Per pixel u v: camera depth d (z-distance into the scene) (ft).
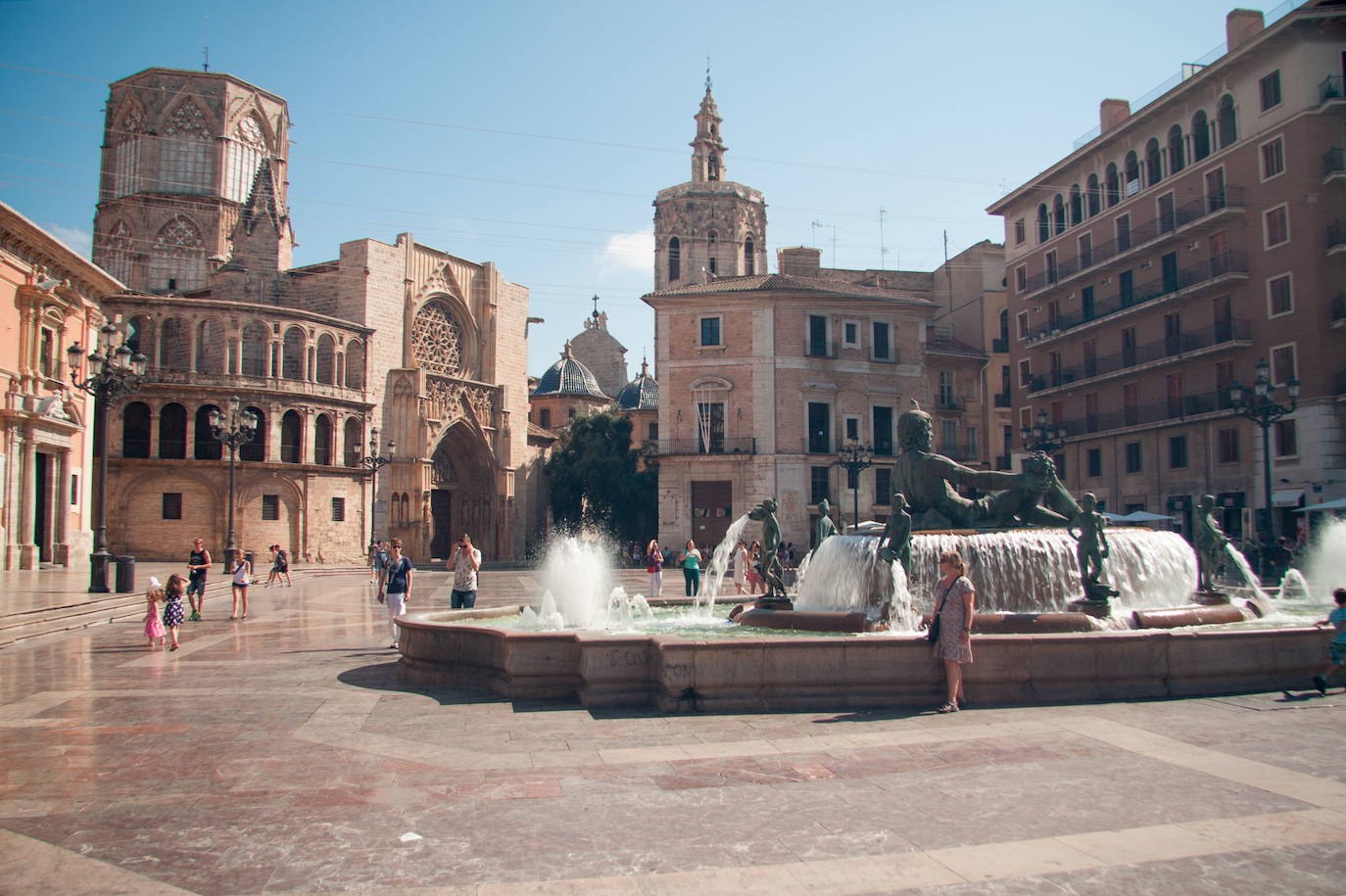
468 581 62.39
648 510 233.35
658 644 36.78
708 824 22.50
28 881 19.02
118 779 26.81
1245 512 145.18
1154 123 168.45
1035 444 156.66
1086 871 19.25
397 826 22.50
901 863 19.80
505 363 255.29
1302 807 23.26
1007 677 36.86
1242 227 147.84
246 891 18.56
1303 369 136.15
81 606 76.18
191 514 182.29
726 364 193.16
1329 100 133.90
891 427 201.26
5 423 116.57
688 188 306.14
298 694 41.14
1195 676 38.40
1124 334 175.73
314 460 197.57
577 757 29.14
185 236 236.43
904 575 49.01
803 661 36.45
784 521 189.06
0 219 112.88
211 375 184.85
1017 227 212.64
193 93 238.68
